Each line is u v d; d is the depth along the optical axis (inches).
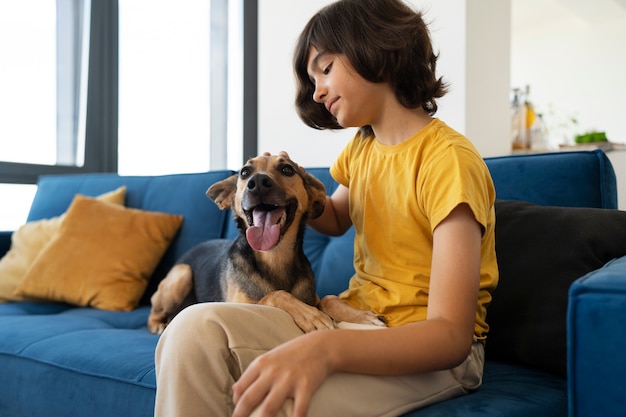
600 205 52.9
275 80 110.6
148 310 76.4
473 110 89.7
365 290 43.7
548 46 232.4
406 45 41.4
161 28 136.1
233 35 131.3
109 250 77.8
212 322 30.9
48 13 124.0
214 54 135.4
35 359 52.1
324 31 42.2
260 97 113.4
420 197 39.2
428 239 40.3
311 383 27.3
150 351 49.9
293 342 28.7
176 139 138.6
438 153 39.1
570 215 48.1
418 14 44.3
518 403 35.5
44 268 77.0
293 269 54.1
